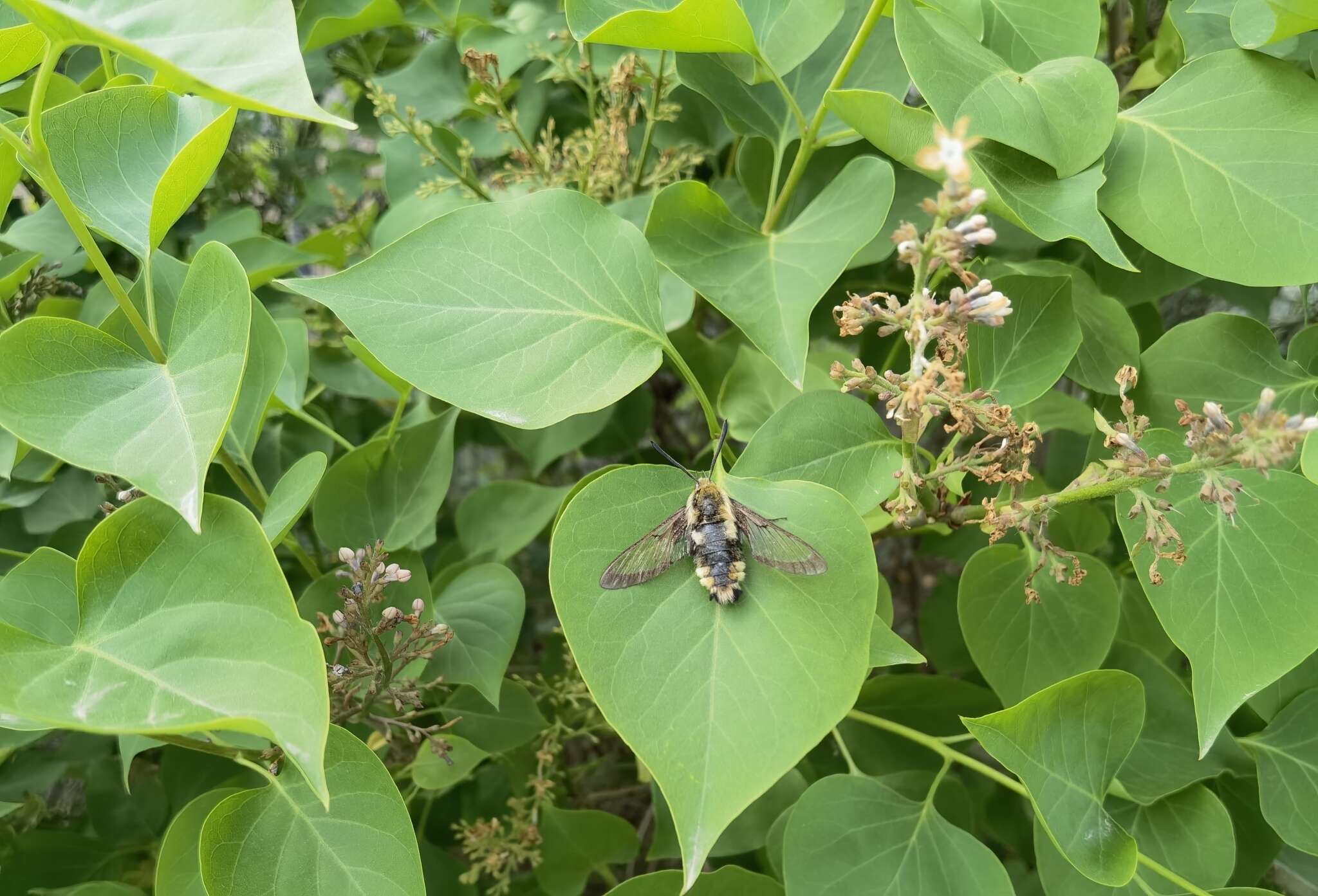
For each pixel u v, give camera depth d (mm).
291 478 312
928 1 329
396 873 274
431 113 420
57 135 301
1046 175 304
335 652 335
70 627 288
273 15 255
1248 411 319
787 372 299
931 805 312
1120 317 333
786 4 341
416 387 282
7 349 266
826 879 303
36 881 375
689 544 272
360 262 293
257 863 275
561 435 398
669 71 384
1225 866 311
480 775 411
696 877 248
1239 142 302
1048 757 289
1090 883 312
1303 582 283
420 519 347
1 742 327
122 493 326
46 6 236
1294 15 289
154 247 287
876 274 397
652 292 299
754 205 380
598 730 397
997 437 309
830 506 274
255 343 336
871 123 308
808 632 263
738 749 255
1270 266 294
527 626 511
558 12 428
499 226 299
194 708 250
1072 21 330
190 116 313
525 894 393
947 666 411
